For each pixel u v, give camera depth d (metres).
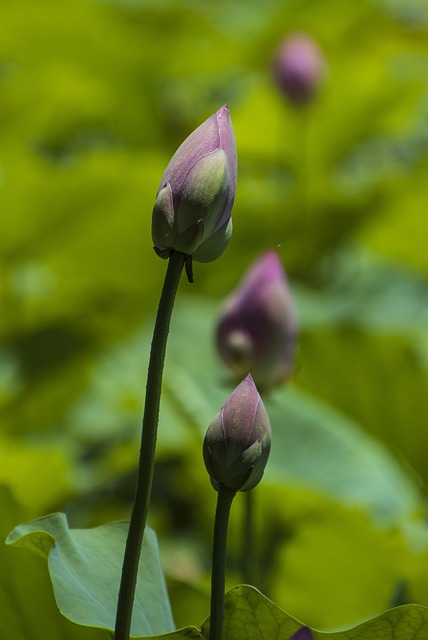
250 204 4.46
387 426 3.78
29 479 3.22
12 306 4.22
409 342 3.74
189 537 3.63
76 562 1.88
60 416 4.04
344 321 4.25
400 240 4.65
